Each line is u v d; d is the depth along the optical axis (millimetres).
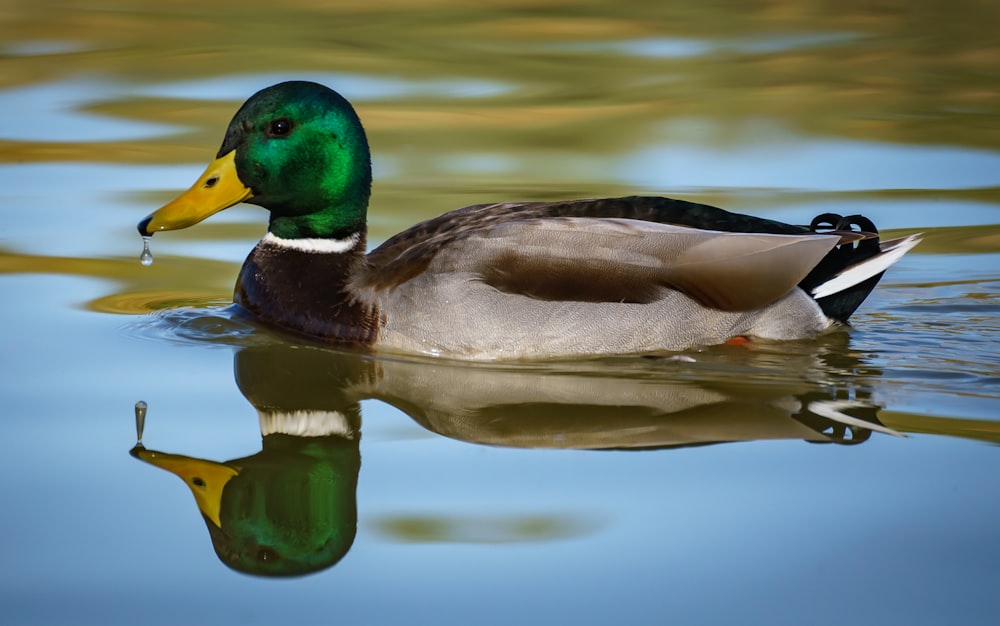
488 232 11531
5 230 14344
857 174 16438
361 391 10852
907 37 23219
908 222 14977
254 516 8797
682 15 24547
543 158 17031
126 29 22922
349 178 12023
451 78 20469
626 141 17750
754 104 19312
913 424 9977
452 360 11297
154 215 11758
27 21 23328
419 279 11422
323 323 11797
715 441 9734
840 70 21094
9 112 18516
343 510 8930
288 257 12164
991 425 9945
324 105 11891
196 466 9398
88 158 16734
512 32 23391
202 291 13094
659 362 11367
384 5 24750
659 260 11453
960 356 11609
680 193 15750
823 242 11562
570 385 10930
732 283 11477
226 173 11875
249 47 21922
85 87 19781
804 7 24938
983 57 21750
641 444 9703
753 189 15914
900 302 13117
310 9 24547
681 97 19625
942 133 17969
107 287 13078
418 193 15766
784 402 10578
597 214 11914
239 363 11258
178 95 19406
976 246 14391
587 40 22953
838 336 12094
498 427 10078
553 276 11305
